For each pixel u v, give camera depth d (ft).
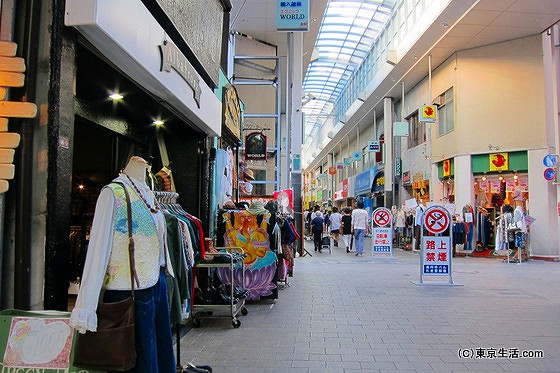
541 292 27.76
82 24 9.70
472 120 56.13
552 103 50.37
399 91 80.59
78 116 15.12
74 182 18.88
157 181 18.47
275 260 24.04
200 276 20.61
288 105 53.62
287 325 19.21
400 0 65.26
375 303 24.11
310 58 76.74
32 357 8.36
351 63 94.17
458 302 24.45
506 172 53.93
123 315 8.38
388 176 84.74
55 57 9.58
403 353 15.38
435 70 66.03
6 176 9.26
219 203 25.35
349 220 59.31
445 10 48.52
